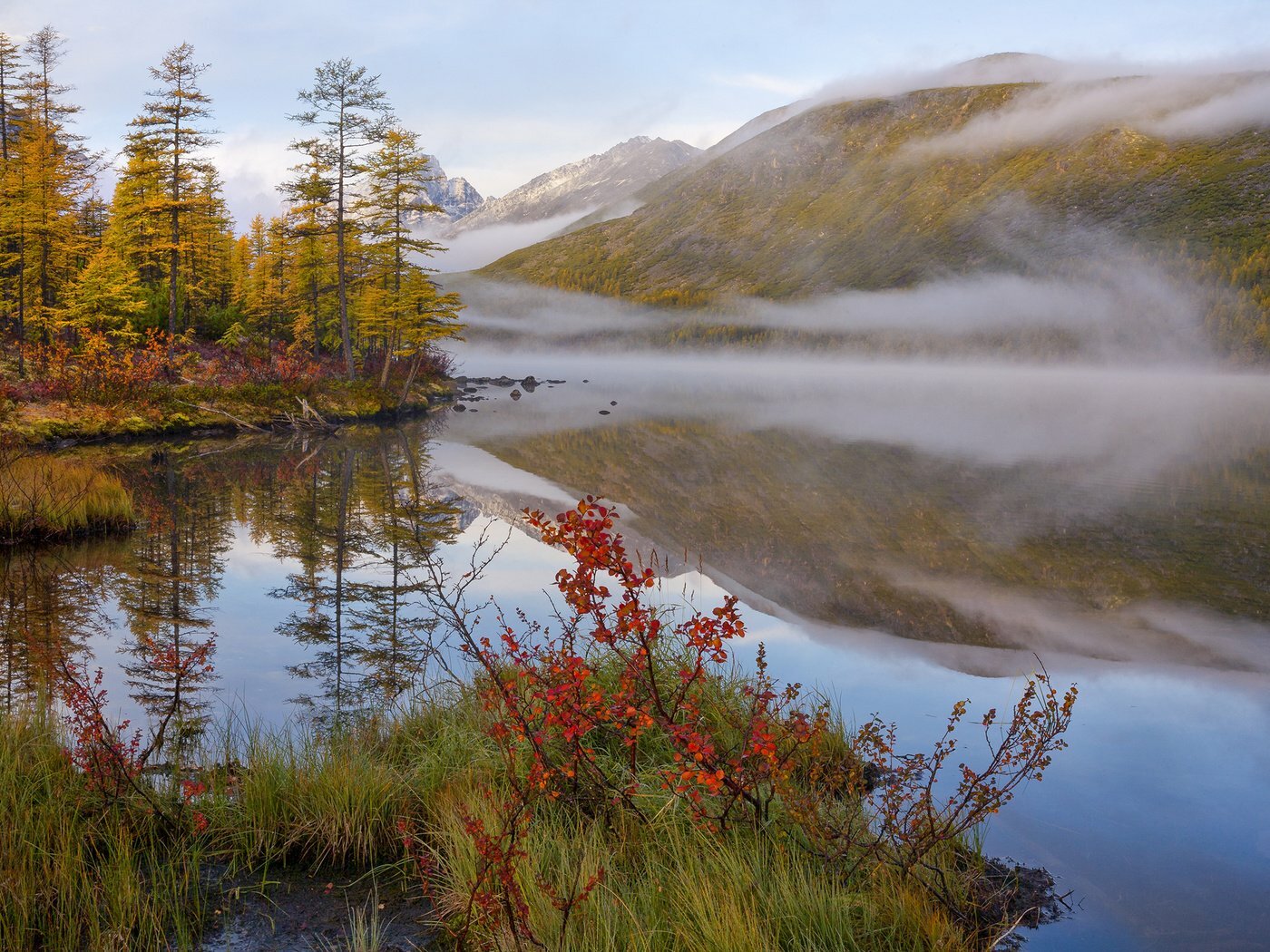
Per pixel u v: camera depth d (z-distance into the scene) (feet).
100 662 27.96
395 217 169.68
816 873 14.70
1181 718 24.14
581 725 15.64
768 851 15.05
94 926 12.73
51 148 137.08
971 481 80.84
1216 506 66.74
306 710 23.80
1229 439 125.70
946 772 19.97
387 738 20.86
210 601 36.01
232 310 188.34
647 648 15.96
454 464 89.61
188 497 64.28
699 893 13.28
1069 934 13.96
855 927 13.33
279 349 167.22
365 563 44.27
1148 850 16.74
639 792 16.26
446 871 14.69
